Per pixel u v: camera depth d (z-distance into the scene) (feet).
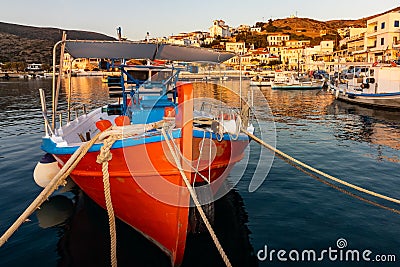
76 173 19.97
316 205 25.94
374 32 189.06
